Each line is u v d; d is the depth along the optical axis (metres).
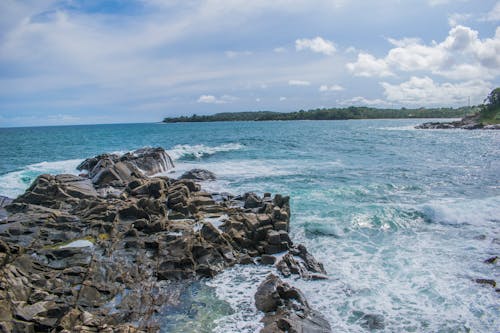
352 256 12.52
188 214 15.77
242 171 28.70
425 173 27.72
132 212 14.66
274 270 11.60
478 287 10.27
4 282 8.98
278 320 8.41
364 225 15.43
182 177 25.56
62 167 29.12
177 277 10.90
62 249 11.67
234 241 13.16
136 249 12.16
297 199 19.22
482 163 32.97
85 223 14.06
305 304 9.25
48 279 9.93
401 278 10.88
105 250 11.95
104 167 24.58
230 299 9.81
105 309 9.09
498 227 15.08
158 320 8.79
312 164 32.44
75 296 9.38
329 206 17.86
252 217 14.28
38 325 8.12
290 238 13.55
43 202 17.27
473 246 13.23
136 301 9.55
